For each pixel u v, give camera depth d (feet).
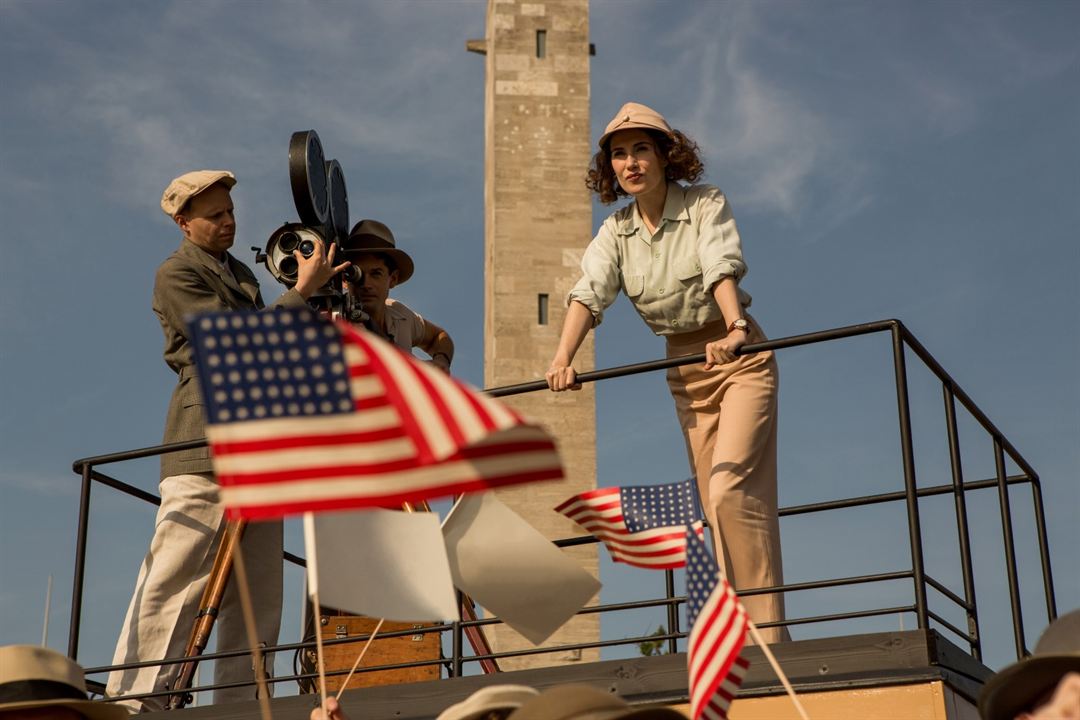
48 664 12.84
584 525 15.69
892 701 16.57
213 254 22.97
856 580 17.51
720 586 12.03
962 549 19.08
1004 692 9.80
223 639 22.17
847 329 18.65
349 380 10.19
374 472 10.16
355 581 13.23
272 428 10.12
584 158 70.69
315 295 23.04
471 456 10.27
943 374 19.80
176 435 22.00
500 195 69.67
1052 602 23.94
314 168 22.75
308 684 22.68
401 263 24.68
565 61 72.18
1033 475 24.36
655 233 20.40
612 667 17.88
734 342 19.24
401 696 18.57
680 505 15.51
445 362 26.23
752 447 19.62
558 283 68.39
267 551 22.35
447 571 13.41
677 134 20.39
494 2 73.41
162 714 19.57
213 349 10.15
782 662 17.19
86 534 21.07
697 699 11.77
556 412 64.49
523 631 14.76
